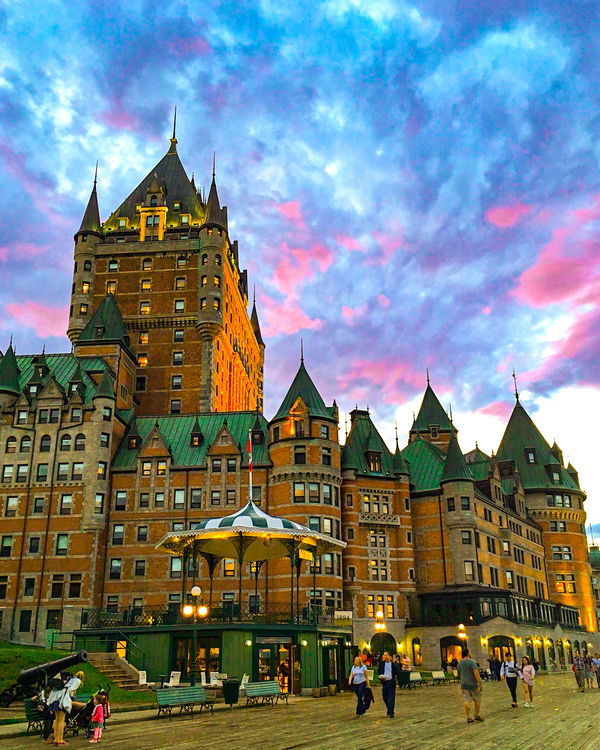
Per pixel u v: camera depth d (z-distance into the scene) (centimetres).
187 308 10044
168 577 7325
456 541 8175
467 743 1997
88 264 10344
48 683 2639
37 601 7150
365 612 7725
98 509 7450
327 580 7212
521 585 9550
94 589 7175
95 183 10938
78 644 4578
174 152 12094
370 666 5959
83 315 10075
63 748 2053
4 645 6200
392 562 8069
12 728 2473
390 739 2100
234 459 7750
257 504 7550
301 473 7494
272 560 7288
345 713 2983
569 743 1988
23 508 7469
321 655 4294
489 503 8962
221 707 3272
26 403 7806
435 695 4288
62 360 8556
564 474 11331
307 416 7712
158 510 7575
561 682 6175
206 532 4197
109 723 2669
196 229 10738
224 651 4100
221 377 10281
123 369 9044
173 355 9875
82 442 7656
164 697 2917
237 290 11725
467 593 7706
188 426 8325
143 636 4391
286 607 7031
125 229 10975
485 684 5694
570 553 10925
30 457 7631
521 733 2223
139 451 7838
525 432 11544
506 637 7750
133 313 10075
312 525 7356
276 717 2850
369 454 8431
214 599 7188
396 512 8275
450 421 10975
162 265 10319
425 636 7681
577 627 10338
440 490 8462
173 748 1978
